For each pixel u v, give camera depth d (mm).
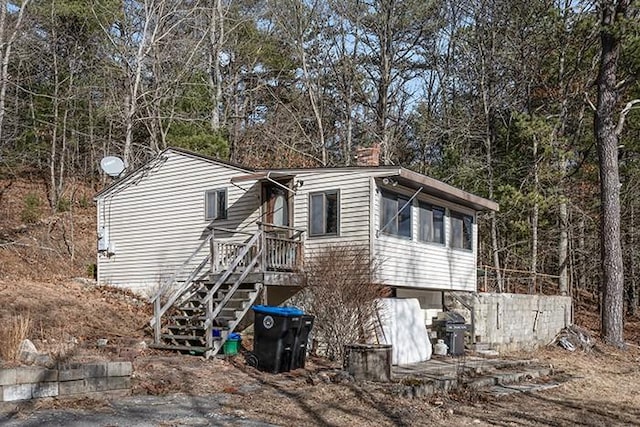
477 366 13883
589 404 11422
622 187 27172
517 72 27828
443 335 16438
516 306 19062
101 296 17609
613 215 20531
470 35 29969
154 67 27266
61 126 30172
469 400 10539
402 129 32938
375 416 8734
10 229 25188
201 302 14258
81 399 8484
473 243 20438
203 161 18250
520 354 17906
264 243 14562
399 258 16047
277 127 31922
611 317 20469
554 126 23547
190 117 28594
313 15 30938
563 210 25422
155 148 26797
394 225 15906
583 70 25219
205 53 30734
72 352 10734
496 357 16422
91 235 26875
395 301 14773
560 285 25688
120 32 30781
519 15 27016
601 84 20781
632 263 28234
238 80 33406
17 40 25469
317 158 30594
